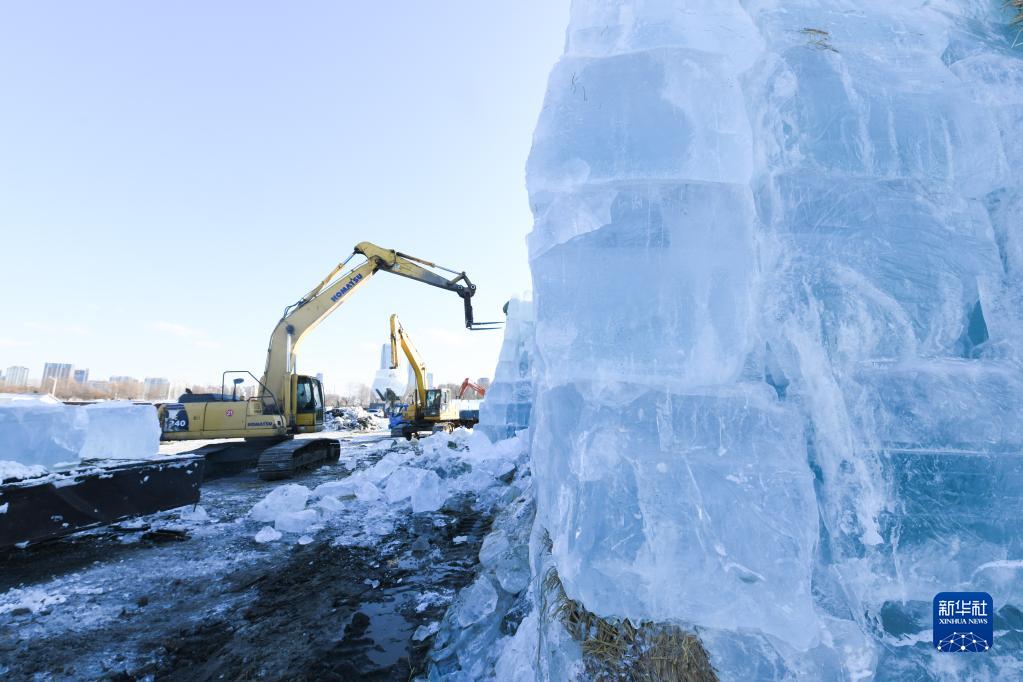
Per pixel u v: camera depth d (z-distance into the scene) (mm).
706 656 1371
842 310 1541
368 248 13586
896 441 1442
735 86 1648
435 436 12562
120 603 3635
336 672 2689
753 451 1433
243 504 7109
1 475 4203
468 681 2455
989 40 1804
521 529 3713
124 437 5480
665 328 1557
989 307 1559
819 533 1493
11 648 2973
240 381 11305
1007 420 1393
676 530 1394
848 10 1752
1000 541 1380
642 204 1614
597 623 1564
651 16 1770
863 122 1597
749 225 1600
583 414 1632
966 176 1601
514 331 9984
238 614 3451
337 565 4445
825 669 1300
